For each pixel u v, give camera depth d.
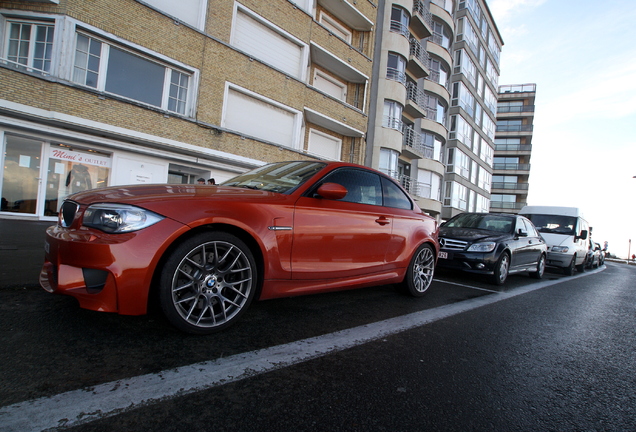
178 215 2.17
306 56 14.66
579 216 10.66
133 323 2.42
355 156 17.91
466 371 2.19
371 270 3.45
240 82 12.58
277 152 13.81
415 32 22.88
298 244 2.75
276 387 1.78
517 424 1.63
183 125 11.25
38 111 8.79
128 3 10.05
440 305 3.91
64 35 9.09
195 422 1.43
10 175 9.04
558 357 2.58
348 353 2.31
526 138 48.53
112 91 10.11
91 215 2.13
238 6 12.45
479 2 31.44
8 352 1.86
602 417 1.76
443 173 25.64
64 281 2.06
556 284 7.07
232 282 2.44
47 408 1.43
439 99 24.77
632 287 7.62
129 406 1.50
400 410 1.67
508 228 6.78
